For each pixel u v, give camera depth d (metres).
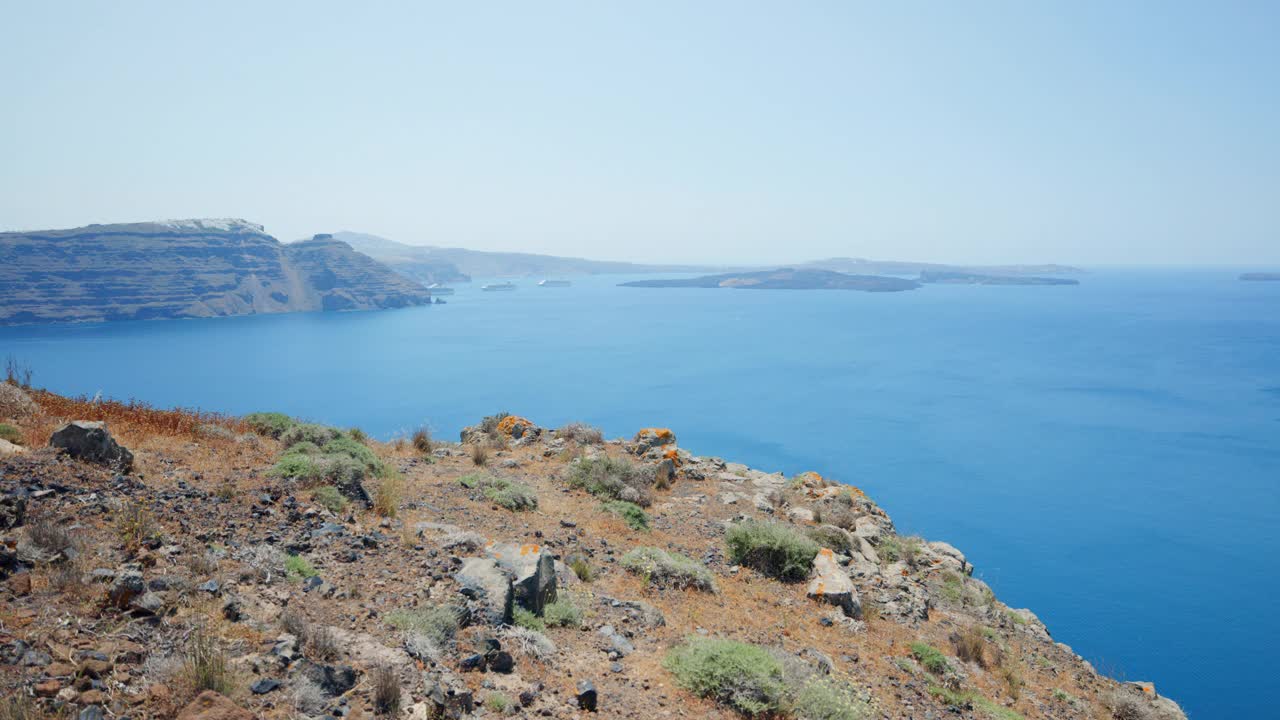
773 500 25.61
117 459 13.56
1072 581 101.00
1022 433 196.50
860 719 10.91
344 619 9.38
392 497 16.17
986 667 16.20
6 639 6.85
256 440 18.91
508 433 31.22
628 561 16.50
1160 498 141.50
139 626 7.73
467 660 9.20
